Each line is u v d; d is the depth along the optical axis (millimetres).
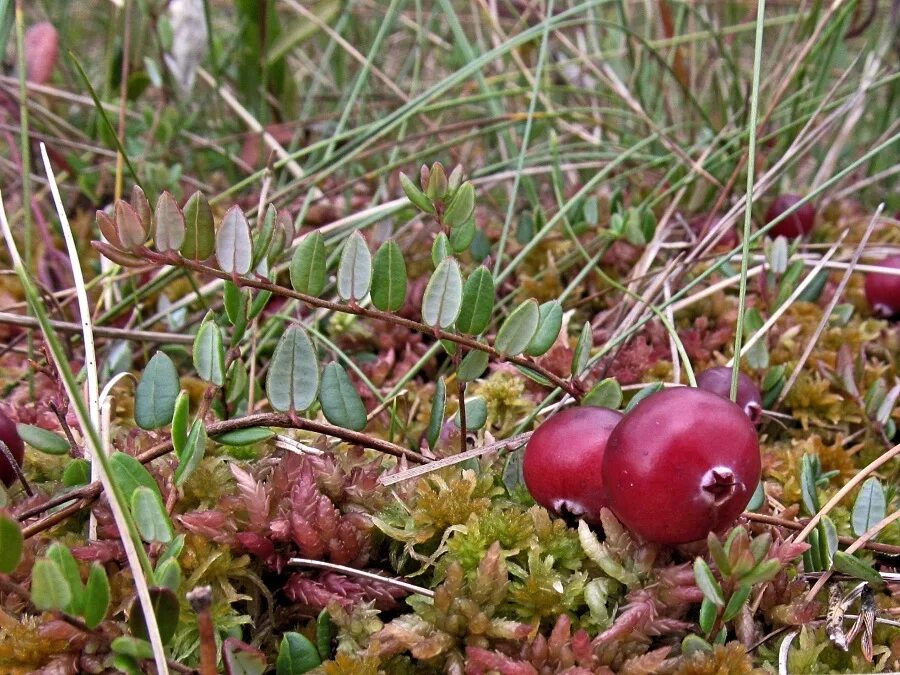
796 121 161
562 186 190
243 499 78
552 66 196
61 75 232
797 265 127
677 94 221
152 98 245
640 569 74
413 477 87
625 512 68
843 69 235
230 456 90
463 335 81
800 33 194
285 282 151
